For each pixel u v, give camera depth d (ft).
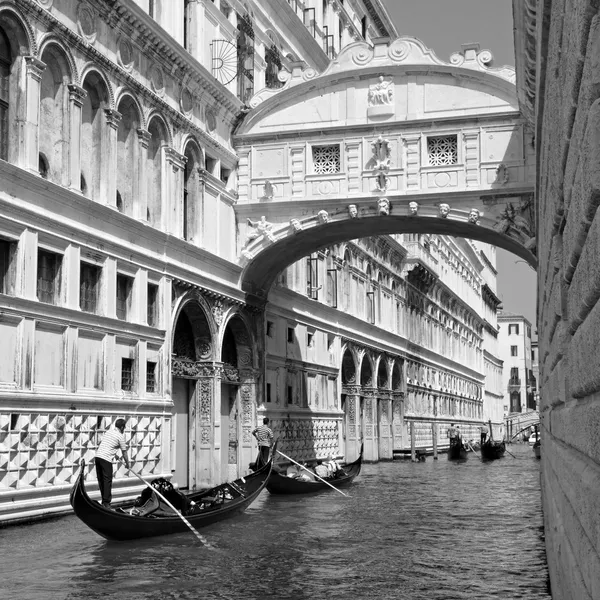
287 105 82.74
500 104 77.25
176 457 74.59
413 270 160.76
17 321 49.44
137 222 63.82
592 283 11.38
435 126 78.64
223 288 79.41
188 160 75.46
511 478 103.40
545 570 40.01
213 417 76.74
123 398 60.85
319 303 108.47
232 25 84.53
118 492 60.08
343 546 47.14
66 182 55.83
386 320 146.30
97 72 59.72
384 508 66.64
